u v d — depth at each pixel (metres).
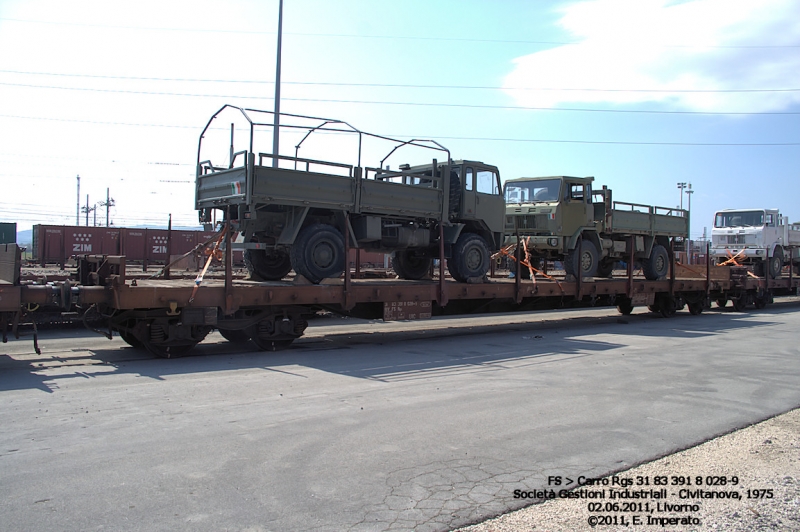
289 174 9.46
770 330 14.45
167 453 4.74
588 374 8.49
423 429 5.57
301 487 4.14
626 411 6.43
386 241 11.48
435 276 15.39
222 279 11.99
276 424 5.62
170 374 7.80
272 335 9.83
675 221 18.47
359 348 10.50
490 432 5.53
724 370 9.02
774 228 23.17
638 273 22.89
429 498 4.01
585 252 15.54
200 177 10.64
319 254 10.10
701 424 5.99
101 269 8.72
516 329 14.14
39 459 4.54
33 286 8.00
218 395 6.69
